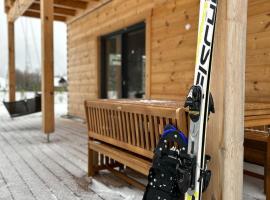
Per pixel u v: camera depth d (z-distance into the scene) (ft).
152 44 15.62
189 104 4.71
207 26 4.74
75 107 26.48
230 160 4.88
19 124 22.82
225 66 4.80
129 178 8.23
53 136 16.81
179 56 13.71
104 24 20.66
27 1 19.06
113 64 20.63
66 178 9.06
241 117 5.02
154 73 15.56
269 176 7.18
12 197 7.54
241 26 4.94
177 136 4.99
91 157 9.16
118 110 7.43
